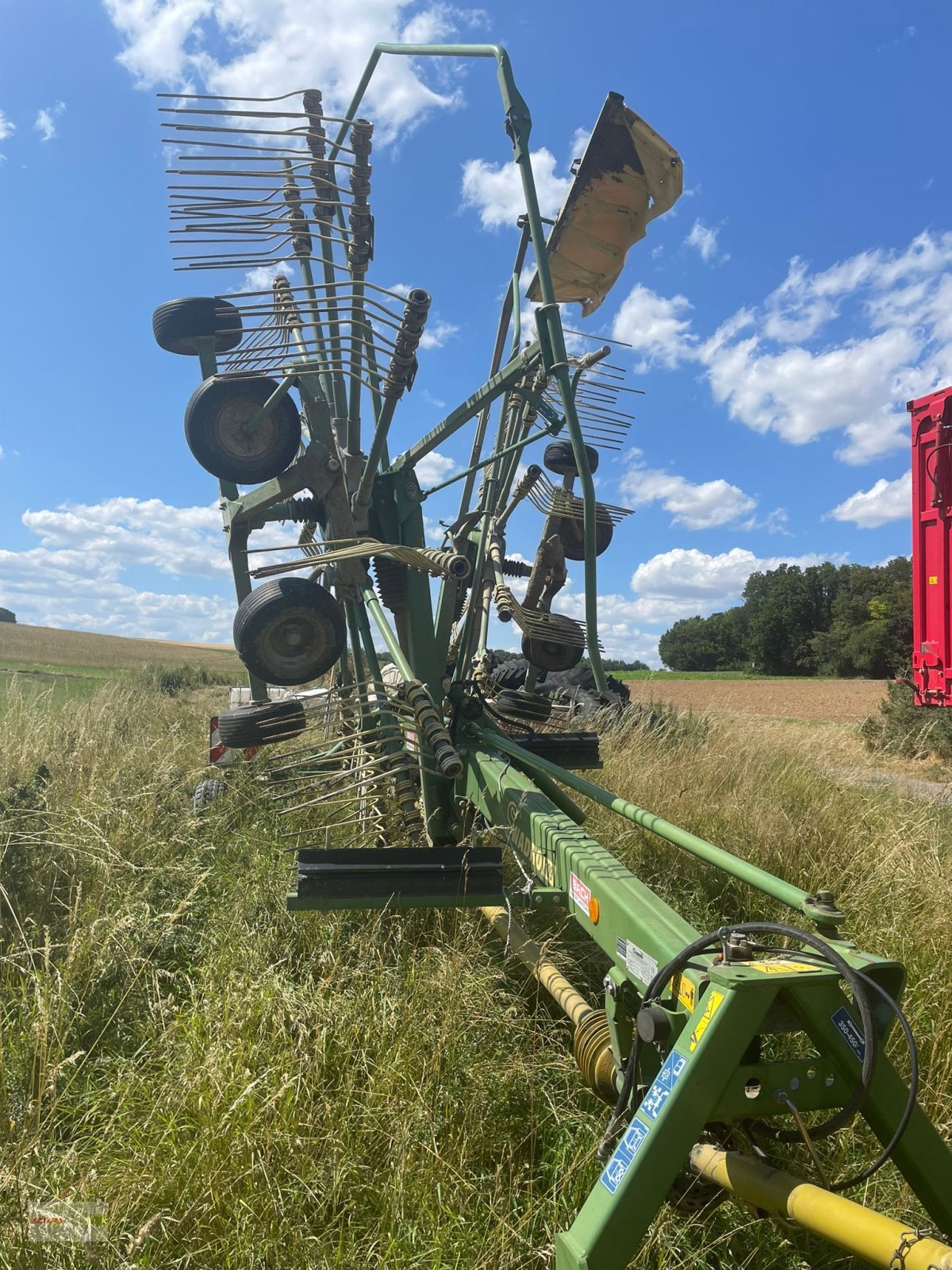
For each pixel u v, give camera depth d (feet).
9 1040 9.83
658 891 15.70
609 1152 8.20
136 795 17.44
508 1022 10.71
